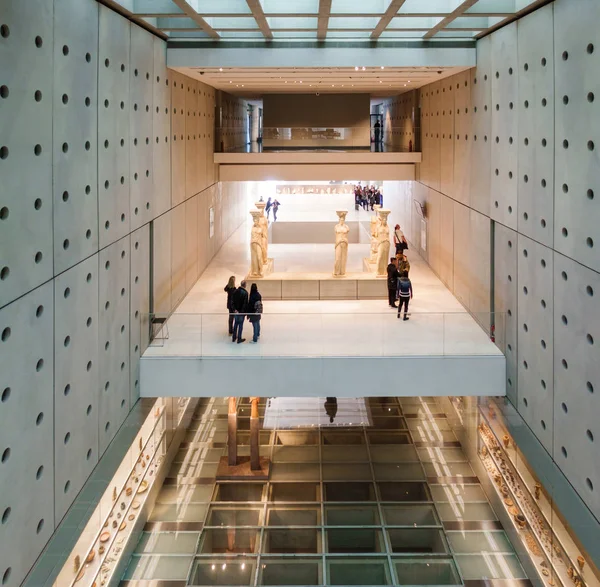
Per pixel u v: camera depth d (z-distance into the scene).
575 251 9.98
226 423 20.03
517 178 12.78
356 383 13.73
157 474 15.57
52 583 8.84
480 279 15.79
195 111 20.16
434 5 12.21
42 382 8.42
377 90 24.92
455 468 17.16
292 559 13.20
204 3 12.25
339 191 46.91
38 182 8.22
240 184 34.84
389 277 17.31
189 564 13.05
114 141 11.59
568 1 10.10
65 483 9.33
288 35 15.59
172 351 13.93
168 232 16.33
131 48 12.69
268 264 20.58
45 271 8.48
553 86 10.77
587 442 9.63
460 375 13.78
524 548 12.77
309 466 17.22
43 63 8.37
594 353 9.35
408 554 13.30
